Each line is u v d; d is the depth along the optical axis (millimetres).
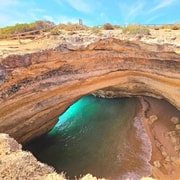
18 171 7273
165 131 16984
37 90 14078
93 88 17312
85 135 18188
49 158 15320
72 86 16047
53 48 13828
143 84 19312
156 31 19172
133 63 17062
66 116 21781
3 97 12391
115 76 17719
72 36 15484
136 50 16078
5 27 18812
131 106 21516
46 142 17250
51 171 7609
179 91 17156
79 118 21203
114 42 15734
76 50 14805
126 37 15820
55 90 15156
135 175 13336
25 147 16156
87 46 14898
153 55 16031
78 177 13266
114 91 23547
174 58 15586
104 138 17469
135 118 19375
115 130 18328
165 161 14289
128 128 18234
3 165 7488
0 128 12938
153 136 16812
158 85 17828
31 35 17703
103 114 21359
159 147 15602
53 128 19578
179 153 14711
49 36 16547
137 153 15297
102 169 14070
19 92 13195
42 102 14836
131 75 18094
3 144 8516
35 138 16812
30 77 13500
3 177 7062
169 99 18406
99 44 15406
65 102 16422
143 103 21016
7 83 12383
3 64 11984
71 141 17469
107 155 15352
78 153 15828
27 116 14281
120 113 20938
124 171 13734
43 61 13602
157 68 16844
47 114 15641
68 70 15336
